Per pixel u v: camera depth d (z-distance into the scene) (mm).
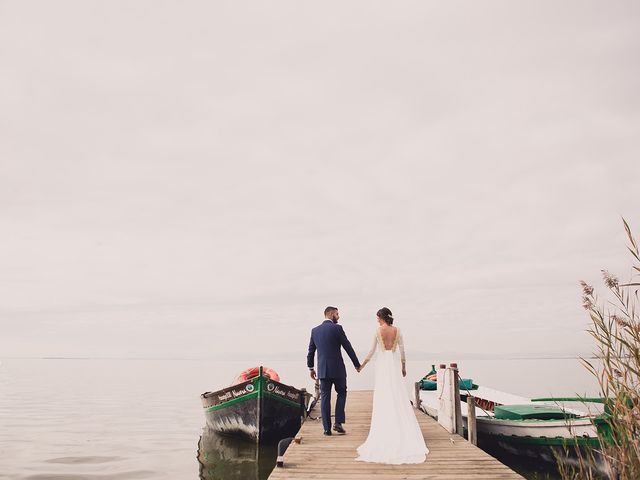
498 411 10219
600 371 3574
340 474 5590
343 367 7965
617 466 3650
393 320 7215
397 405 6582
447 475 5508
